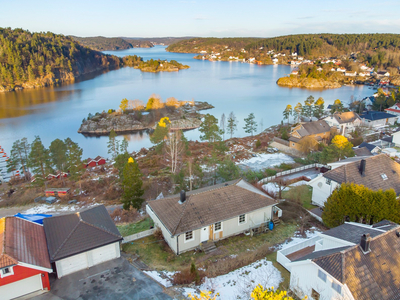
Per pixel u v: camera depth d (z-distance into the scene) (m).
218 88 172.62
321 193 30.42
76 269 19.72
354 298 13.61
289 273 19.77
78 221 21.50
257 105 123.88
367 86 180.75
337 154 41.38
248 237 24.58
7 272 16.27
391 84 178.62
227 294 17.75
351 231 18.89
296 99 136.50
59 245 19.50
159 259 21.44
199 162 50.50
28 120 104.94
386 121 77.19
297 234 25.12
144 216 29.92
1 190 48.97
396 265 15.61
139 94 155.38
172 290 17.88
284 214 28.61
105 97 148.50
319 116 92.38
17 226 19.95
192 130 91.69
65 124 100.56
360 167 28.14
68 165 48.94
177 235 21.22
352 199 22.62
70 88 180.62
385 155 30.23
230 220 24.06
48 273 19.52
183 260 21.30
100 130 93.19
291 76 186.50
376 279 14.62
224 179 38.81
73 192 42.44
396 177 28.62
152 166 50.75
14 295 16.91
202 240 23.08
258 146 61.56
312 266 15.98
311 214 28.98
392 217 21.61
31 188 45.97
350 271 14.47
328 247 18.92
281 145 60.00
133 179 30.70
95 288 18.03
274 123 94.19
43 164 49.34
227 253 22.19
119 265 20.50
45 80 193.75
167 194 37.28
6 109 122.19
